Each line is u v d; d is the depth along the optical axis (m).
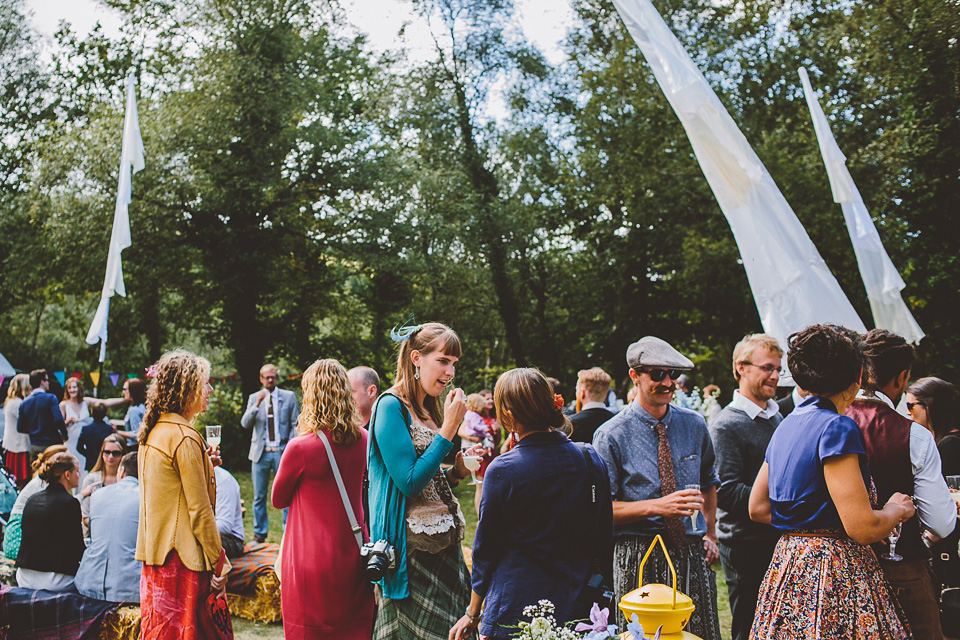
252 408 8.18
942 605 3.30
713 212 19.11
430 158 22.55
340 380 3.62
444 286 21.30
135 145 8.08
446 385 3.35
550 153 22.14
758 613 2.55
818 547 2.45
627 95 19.36
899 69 15.13
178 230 18.75
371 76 21.80
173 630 3.44
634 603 2.22
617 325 22.58
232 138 18.48
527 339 24.52
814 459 2.46
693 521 3.36
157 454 3.53
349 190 20.00
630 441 3.37
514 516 2.71
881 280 5.92
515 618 2.62
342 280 21.84
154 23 19.69
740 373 3.73
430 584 3.19
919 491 2.77
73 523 4.63
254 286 19.39
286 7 19.62
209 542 3.51
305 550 3.44
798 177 16.20
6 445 9.23
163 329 24.16
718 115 4.97
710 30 19.12
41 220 18.58
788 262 4.87
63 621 4.36
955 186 14.56
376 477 3.22
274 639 4.93
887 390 2.99
